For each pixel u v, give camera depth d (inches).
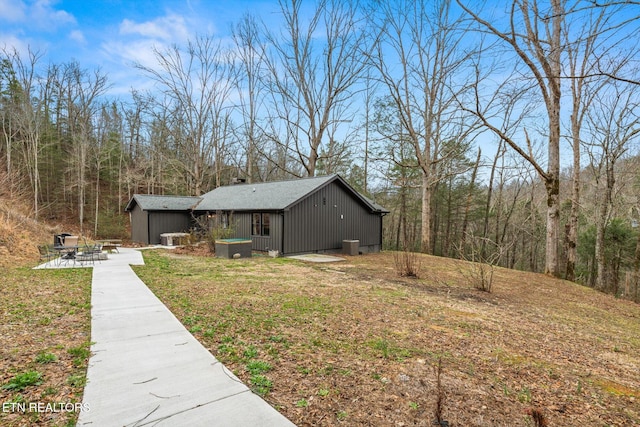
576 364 171.0
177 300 246.4
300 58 945.5
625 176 655.8
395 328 207.8
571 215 568.1
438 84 748.0
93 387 120.3
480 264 371.9
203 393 118.6
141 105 1113.4
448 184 977.5
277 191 656.4
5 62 1091.3
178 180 1190.9
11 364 136.5
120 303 232.5
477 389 134.2
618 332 242.1
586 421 117.0
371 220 740.7
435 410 112.9
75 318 198.4
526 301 321.1
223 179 1283.2
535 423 107.5
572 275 557.9
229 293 275.4
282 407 112.3
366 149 1069.8
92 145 1143.6
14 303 224.7
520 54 439.8
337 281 357.7
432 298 299.6
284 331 189.3
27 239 516.7
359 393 125.1
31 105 1008.2
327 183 623.8
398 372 145.0
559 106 490.3
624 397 137.5
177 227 772.6
